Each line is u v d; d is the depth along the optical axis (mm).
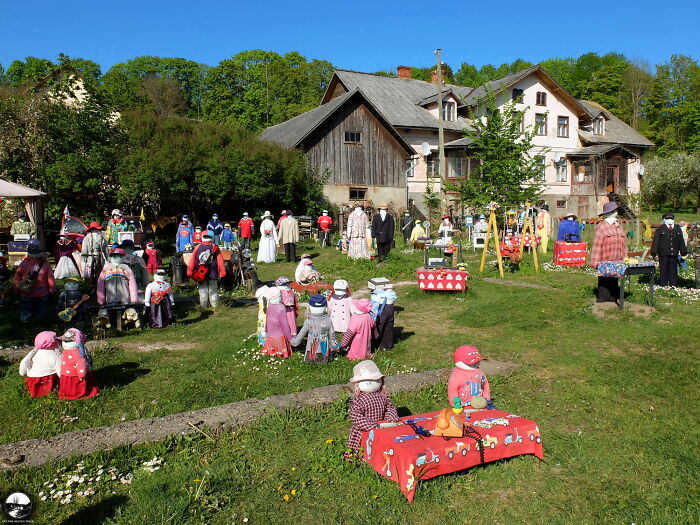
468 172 35688
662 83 65562
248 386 6895
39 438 5328
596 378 7066
